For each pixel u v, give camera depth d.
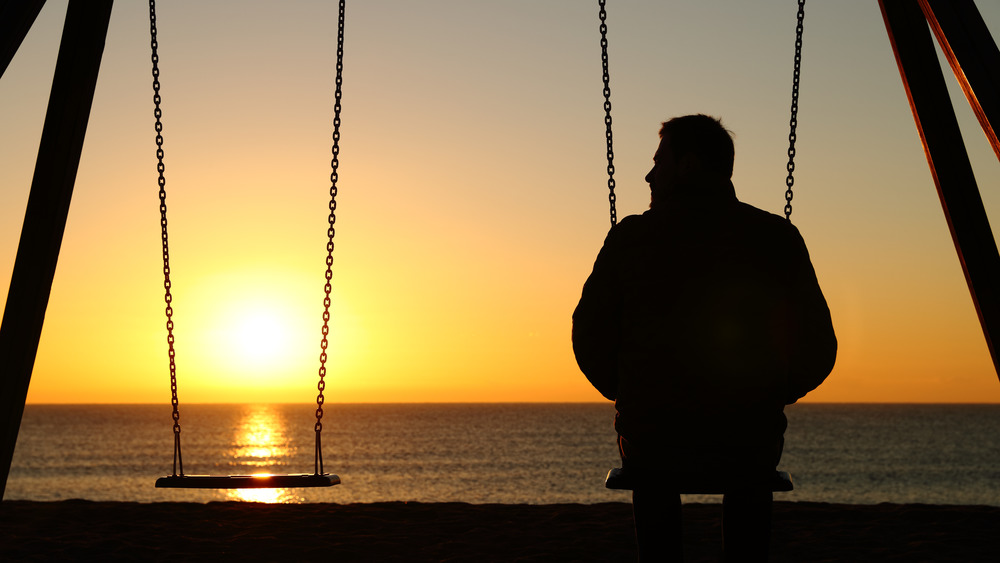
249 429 141.75
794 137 4.37
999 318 4.24
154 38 5.11
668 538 2.62
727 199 2.66
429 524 6.36
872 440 106.69
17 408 4.30
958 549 5.43
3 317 4.30
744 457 2.48
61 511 6.83
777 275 2.59
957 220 4.38
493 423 168.25
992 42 4.04
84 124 4.54
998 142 3.92
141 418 198.62
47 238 4.38
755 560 2.69
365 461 73.62
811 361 2.56
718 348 2.47
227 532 6.00
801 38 4.39
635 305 2.57
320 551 5.36
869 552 5.37
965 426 153.62
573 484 51.81
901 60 4.55
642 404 2.52
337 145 5.18
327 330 5.04
